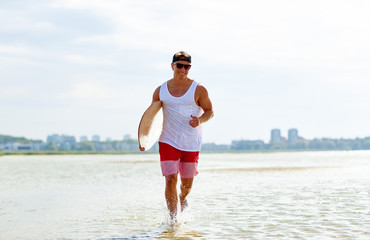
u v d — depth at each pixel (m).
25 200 8.23
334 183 11.35
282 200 7.84
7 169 21.92
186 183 6.04
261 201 7.72
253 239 4.62
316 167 21.09
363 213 6.29
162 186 11.12
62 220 5.96
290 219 5.84
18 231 5.24
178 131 5.78
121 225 5.54
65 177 14.98
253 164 26.56
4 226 5.56
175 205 5.72
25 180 13.56
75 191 9.88
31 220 5.99
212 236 4.79
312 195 8.59
